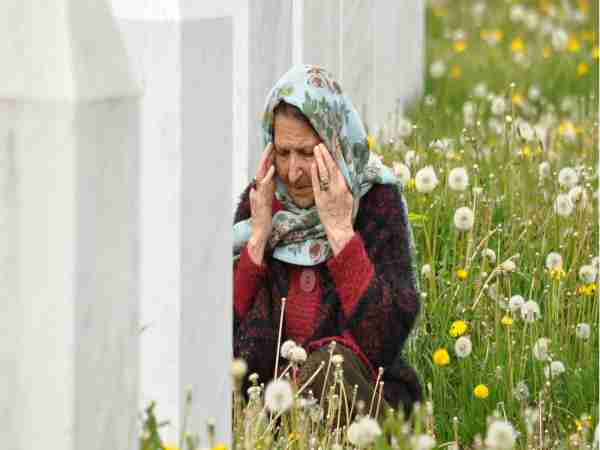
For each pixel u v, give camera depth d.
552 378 9.56
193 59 7.09
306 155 8.79
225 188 7.36
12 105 5.64
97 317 5.88
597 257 11.35
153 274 7.16
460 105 20.61
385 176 9.09
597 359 9.97
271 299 9.04
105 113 5.77
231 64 7.30
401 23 19.09
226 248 7.42
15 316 5.79
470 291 10.80
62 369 5.76
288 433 8.17
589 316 10.48
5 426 5.86
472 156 13.84
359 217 9.02
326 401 8.52
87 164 5.70
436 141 13.74
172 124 7.05
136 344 6.21
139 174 6.11
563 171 12.24
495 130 16.00
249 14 11.34
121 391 6.12
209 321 7.39
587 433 8.67
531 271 11.38
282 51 12.28
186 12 7.01
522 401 9.05
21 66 5.64
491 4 29.70
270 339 8.94
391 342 8.75
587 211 12.07
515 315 10.25
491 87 21.80
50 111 5.61
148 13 7.02
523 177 13.09
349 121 8.94
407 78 19.72
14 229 5.73
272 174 8.94
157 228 7.13
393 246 8.95
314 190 8.72
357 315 8.68
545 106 20.12
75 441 5.81
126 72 5.90
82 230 5.71
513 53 24.16
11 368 5.83
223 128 7.29
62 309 5.73
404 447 6.83
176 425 7.22
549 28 25.80
